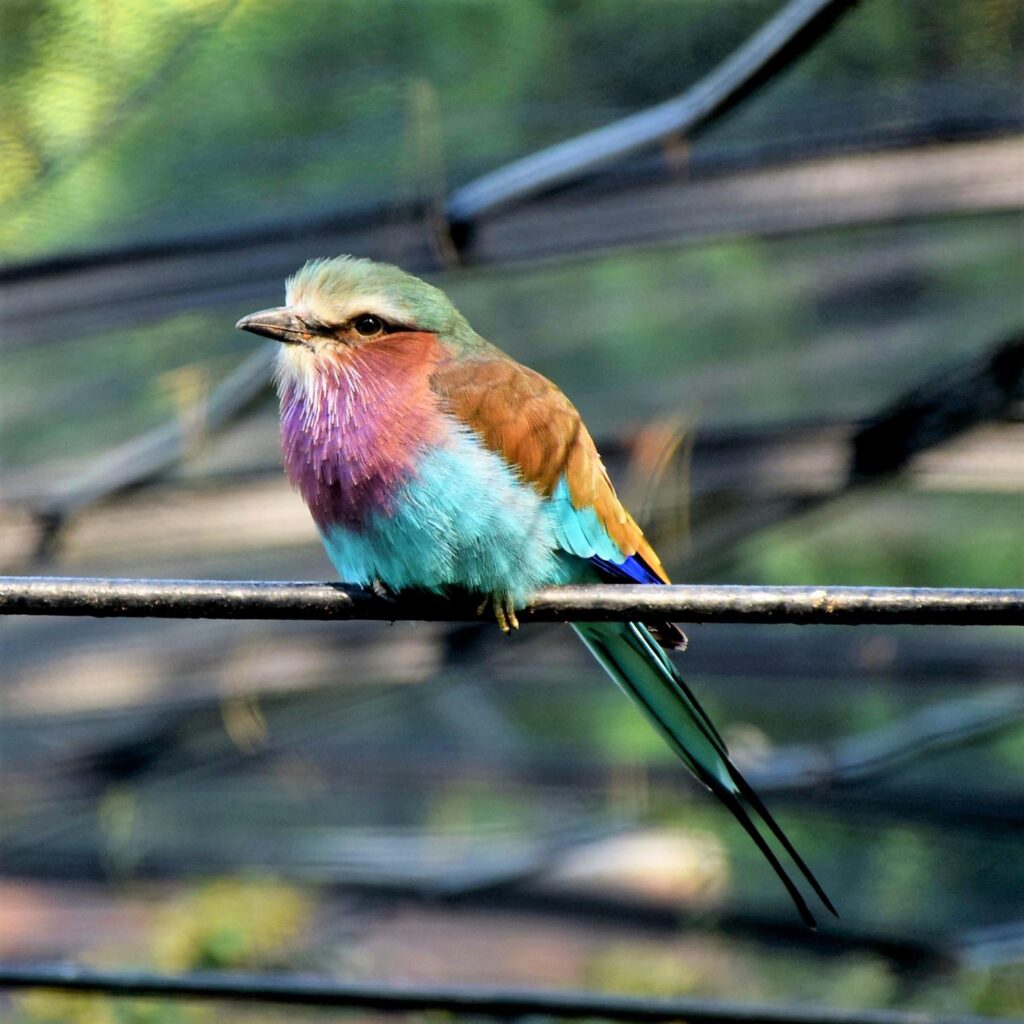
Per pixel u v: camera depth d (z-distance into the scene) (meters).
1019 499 16.16
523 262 11.77
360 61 11.80
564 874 17.02
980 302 13.77
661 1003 8.98
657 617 6.81
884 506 16.20
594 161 11.25
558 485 8.31
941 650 16.34
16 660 16.25
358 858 17.36
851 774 16.16
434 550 8.03
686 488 12.86
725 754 8.12
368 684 15.37
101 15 11.34
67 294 12.57
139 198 12.32
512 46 11.84
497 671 17.73
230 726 15.60
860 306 13.87
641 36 11.74
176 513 14.09
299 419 8.34
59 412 14.25
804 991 15.85
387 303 8.33
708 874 16.91
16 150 11.88
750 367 13.99
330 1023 12.66
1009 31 10.82
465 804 18.08
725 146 11.48
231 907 13.62
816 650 16.55
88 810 17.02
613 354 14.06
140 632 16.06
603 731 18.05
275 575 15.70
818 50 11.05
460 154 12.35
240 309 13.99
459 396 8.19
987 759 17.38
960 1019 9.30
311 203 12.16
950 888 17.62
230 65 11.73
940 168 11.17
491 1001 8.94
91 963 13.65
